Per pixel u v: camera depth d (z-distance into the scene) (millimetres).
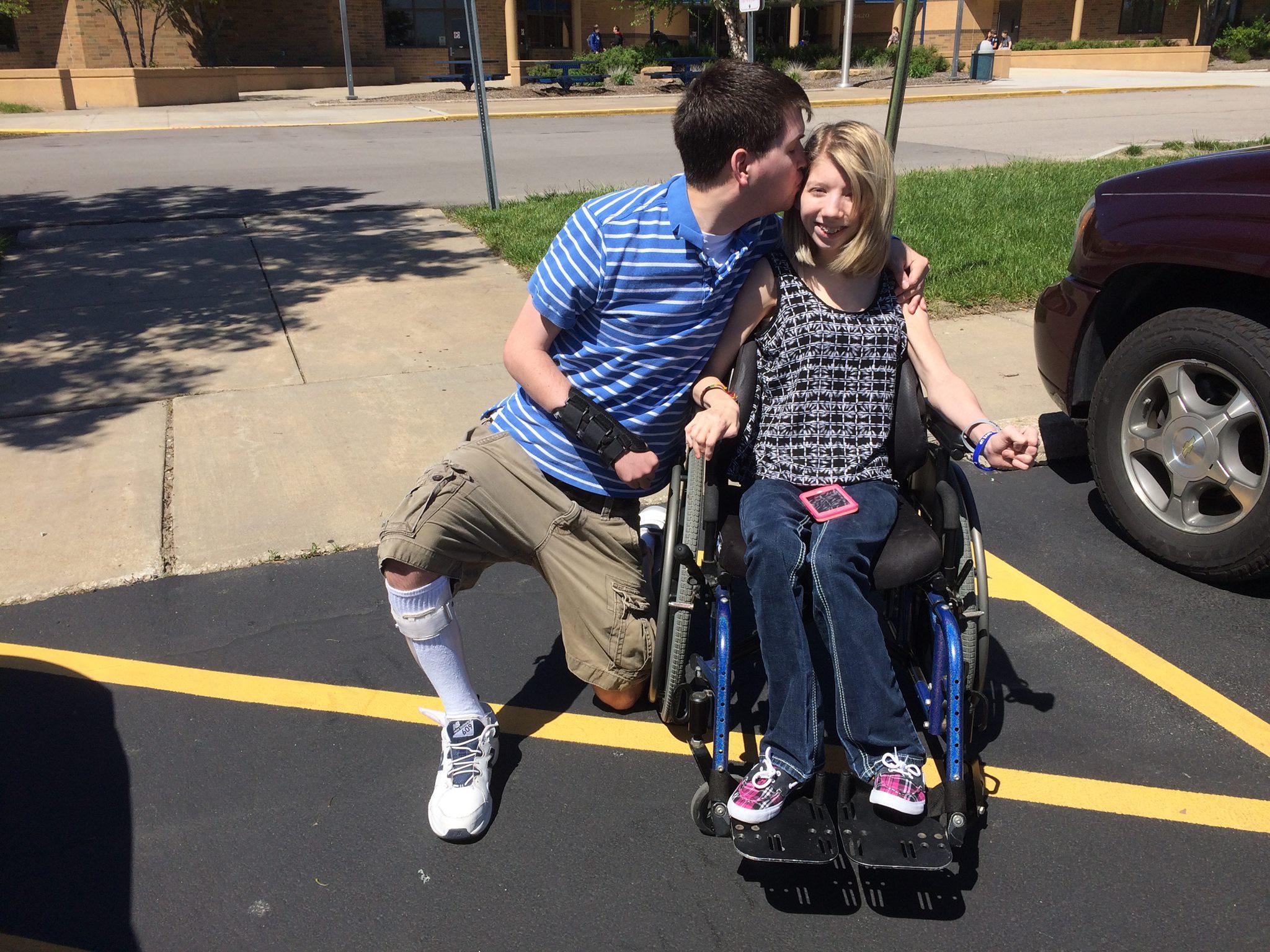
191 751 2812
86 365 5598
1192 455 3383
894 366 2539
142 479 4289
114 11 26016
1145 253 3469
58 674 3145
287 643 3293
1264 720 2873
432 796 2562
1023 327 6082
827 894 2324
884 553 2406
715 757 2330
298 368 5539
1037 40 38156
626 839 2502
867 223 2332
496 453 2508
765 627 2303
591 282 2344
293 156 13648
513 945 2205
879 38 36156
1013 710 2930
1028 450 2359
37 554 3762
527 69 27125
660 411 2545
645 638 2670
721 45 29641
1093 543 3830
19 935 2236
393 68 30094
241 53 29031
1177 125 15953
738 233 2436
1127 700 2963
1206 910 2260
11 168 12648
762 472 2559
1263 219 3135
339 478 4285
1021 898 2301
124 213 9484
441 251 8008
